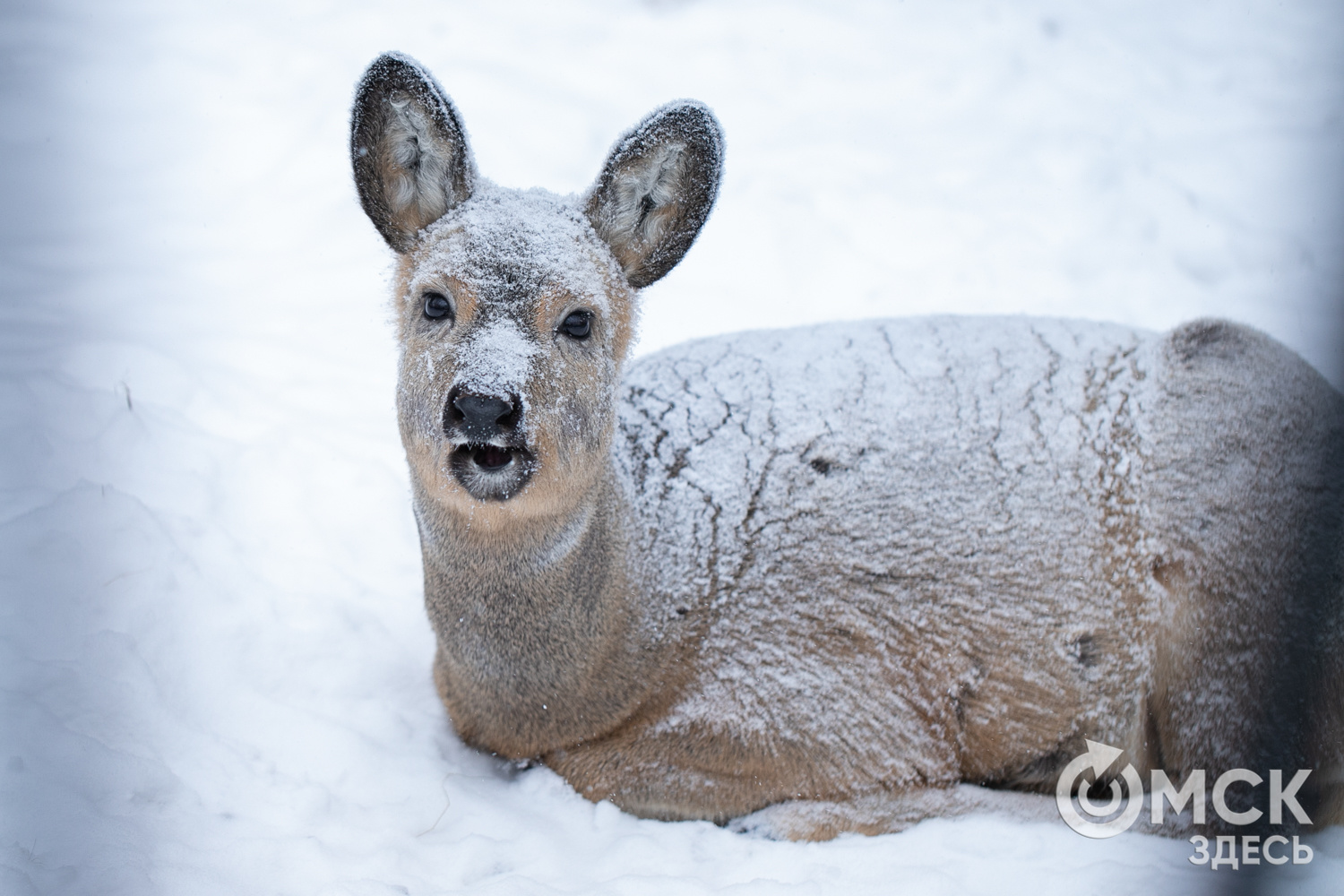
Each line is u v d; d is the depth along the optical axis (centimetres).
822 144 1892
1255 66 2202
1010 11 2359
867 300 1501
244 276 1546
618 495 751
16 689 748
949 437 809
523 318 647
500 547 693
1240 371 828
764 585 775
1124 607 775
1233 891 683
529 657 728
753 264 1566
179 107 1939
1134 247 1633
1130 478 793
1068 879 684
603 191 713
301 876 650
